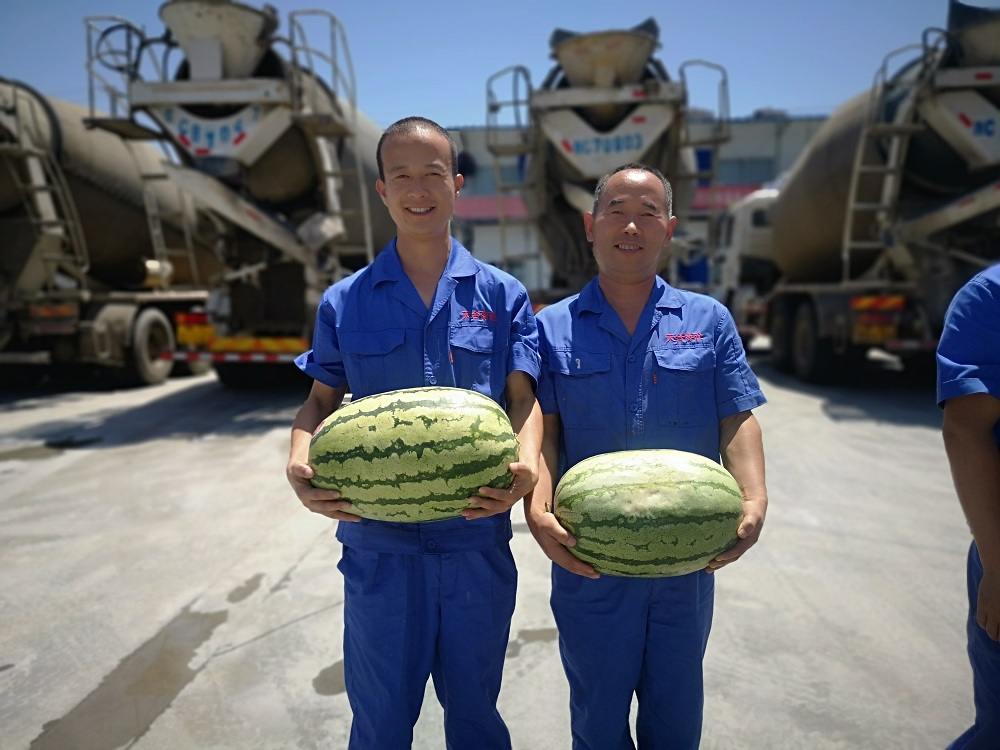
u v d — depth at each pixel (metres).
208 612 3.30
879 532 4.20
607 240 2.06
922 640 2.99
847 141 9.23
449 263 2.09
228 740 2.41
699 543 1.81
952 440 1.75
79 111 9.84
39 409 8.84
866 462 5.73
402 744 1.92
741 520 1.88
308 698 2.64
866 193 9.05
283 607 3.35
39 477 5.60
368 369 2.04
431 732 2.50
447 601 1.98
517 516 4.72
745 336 16.19
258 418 7.98
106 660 2.90
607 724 2.06
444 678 2.03
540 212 9.30
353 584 1.97
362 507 1.82
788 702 2.58
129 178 10.05
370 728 1.93
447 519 1.95
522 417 2.05
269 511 4.73
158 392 10.27
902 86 8.19
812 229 10.38
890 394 9.14
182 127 7.54
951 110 7.36
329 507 1.84
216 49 7.40
